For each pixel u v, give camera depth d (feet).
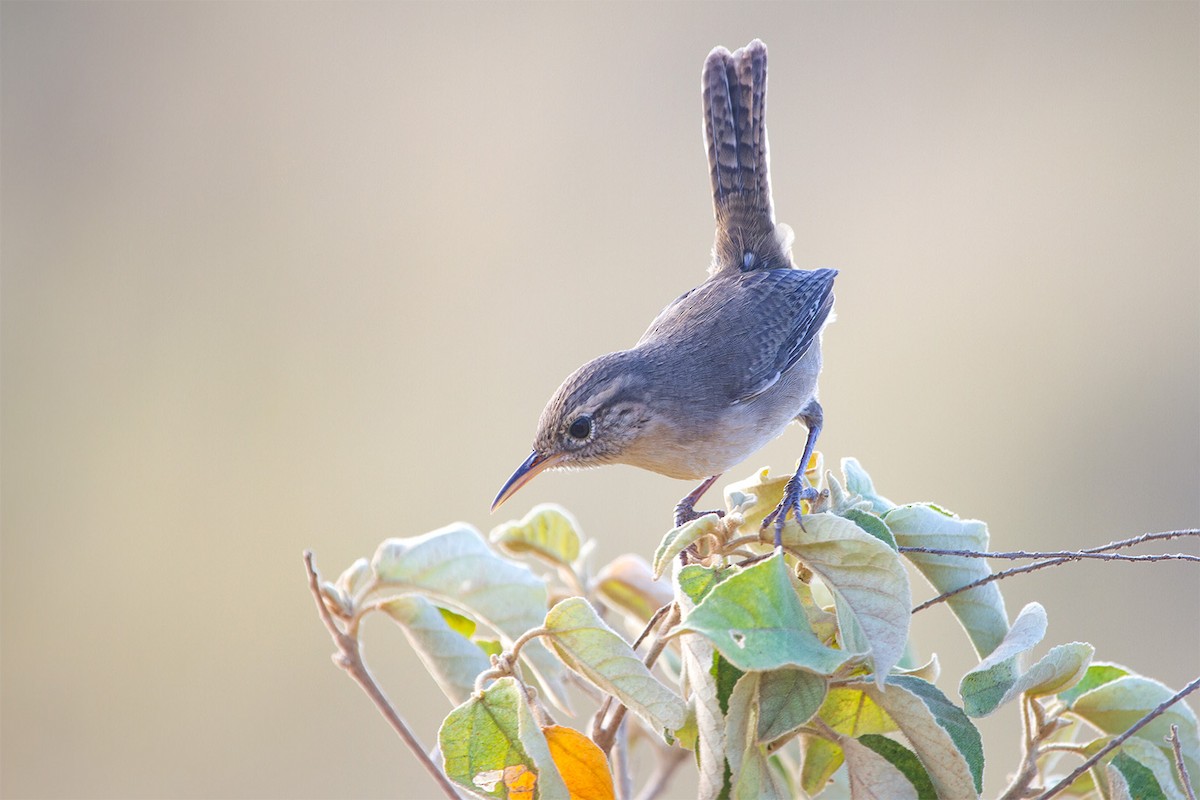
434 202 74.84
